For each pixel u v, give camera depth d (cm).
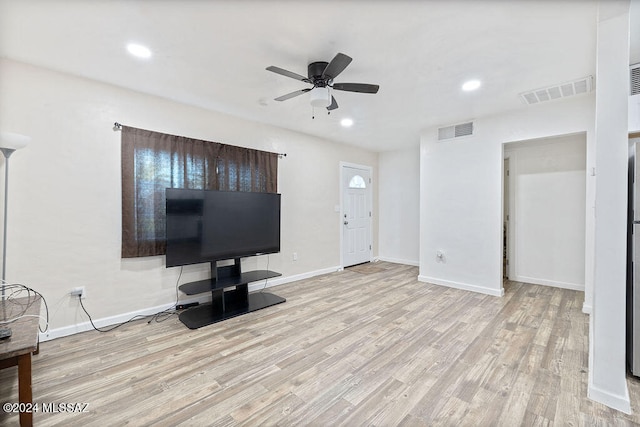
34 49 221
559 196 411
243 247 350
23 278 243
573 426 156
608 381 173
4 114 235
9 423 161
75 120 265
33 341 152
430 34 202
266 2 169
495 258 379
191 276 341
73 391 187
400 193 602
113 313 288
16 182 240
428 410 169
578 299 361
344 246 551
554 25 191
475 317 306
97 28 194
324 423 160
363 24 191
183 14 180
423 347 243
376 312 322
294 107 346
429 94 309
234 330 277
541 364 215
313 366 215
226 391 187
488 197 383
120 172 290
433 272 440
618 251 171
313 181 486
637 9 182
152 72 258
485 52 225
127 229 292
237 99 321
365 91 244
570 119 324
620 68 168
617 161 170
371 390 188
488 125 381
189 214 304
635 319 195
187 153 331
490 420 161
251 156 392
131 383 195
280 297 369
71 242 265
